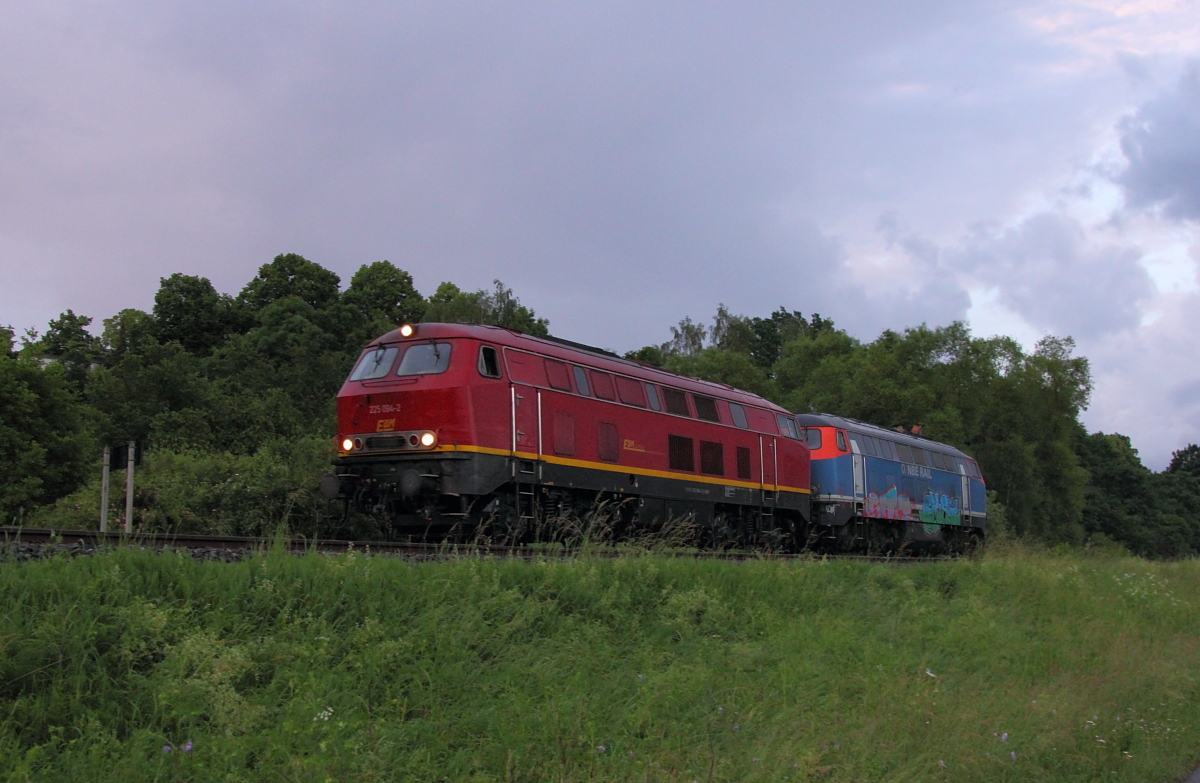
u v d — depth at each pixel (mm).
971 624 13758
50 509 22391
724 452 20828
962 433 47844
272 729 6797
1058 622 15469
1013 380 50438
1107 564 25266
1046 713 9875
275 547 9961
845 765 7605
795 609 12977
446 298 60281
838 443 25625
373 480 15328
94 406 32781
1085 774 8930
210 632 7754
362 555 10359
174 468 22734
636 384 18766
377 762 6598
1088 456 80625
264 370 41219
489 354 15531
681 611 11391
